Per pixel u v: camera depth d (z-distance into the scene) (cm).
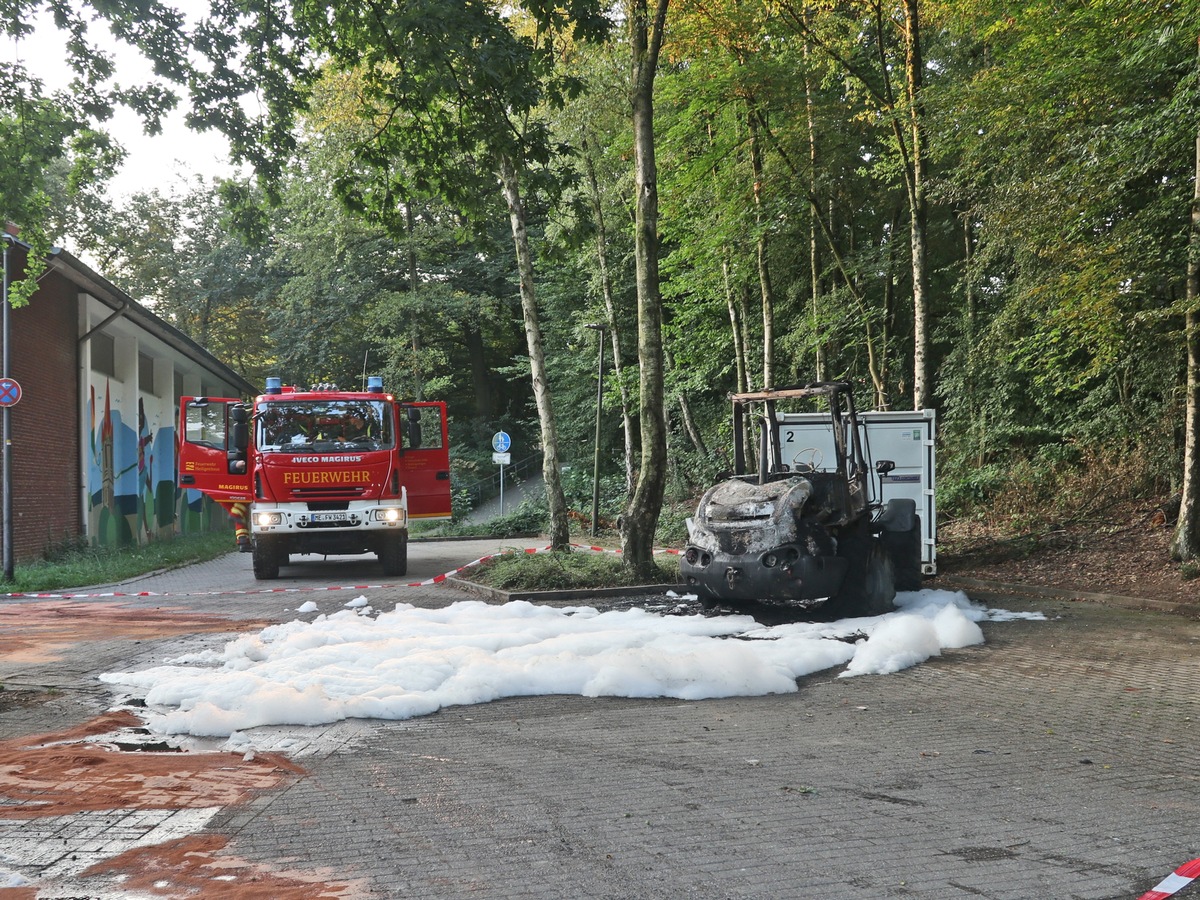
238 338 5181
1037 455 1973
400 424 1792
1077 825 452
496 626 999
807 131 2047
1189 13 1157
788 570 1080
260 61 1147
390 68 1625
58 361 2064
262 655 871
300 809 475
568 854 417
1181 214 1366
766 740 612
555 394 4250
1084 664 861
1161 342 1505
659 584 1374
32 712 680
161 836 434
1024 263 1566
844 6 1944
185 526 3275
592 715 685
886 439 1454
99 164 1254
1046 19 1392
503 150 1164
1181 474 1642
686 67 2266
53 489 2027
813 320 2217
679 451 3481
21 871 391
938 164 2206
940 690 761
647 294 1441
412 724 656
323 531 1702
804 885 383
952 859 410
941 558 1652
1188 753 578
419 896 372
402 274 4262
